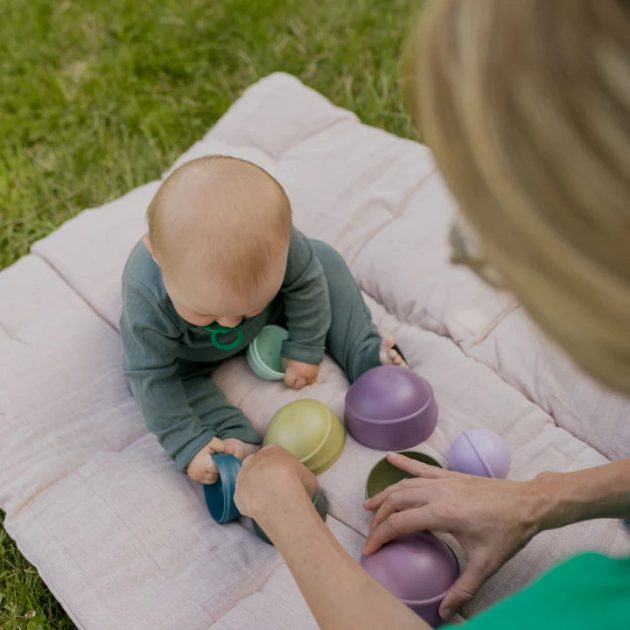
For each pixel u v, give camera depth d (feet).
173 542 4.51
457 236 2.12
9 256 6.91
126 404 5.18
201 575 4.34
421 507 3.81
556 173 1.57
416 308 5.47
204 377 5.22
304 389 5.23
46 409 5.08
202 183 4.21
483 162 1.67
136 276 4.64
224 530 4.60
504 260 1.79
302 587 3.33
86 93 8.12
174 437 4.73
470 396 4.97
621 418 4.66
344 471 4.72
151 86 8.21
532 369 5.02
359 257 5.84
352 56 8.27
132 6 8.87
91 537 4.49
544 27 1.55
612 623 2.40
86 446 4.98
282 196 4.35
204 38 8.57
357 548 4.40
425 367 5.19
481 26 1.64
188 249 4.13
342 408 5.12
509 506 3.64
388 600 3.13
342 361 5.36
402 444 4.76
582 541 4.24
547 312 1.80
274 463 3.84
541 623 2.49
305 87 6.98
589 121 1.51
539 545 4.23
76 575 4.36
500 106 1.62
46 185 7.39
